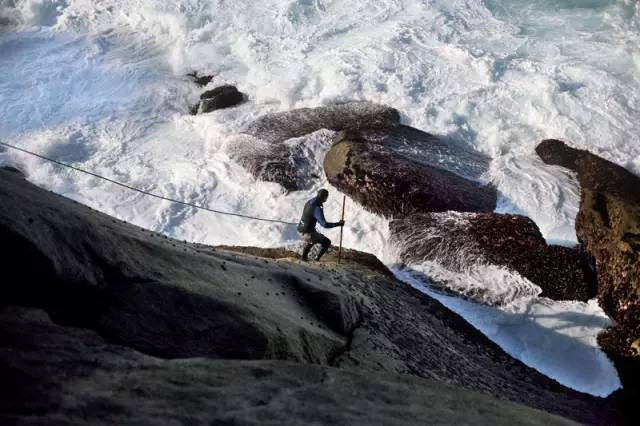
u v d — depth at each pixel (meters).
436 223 27.02
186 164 33.06
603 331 22.62
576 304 23.66
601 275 23.61
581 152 31.86
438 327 20.70
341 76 37.50
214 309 11.20
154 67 42.47
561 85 35.31
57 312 9.91
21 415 6.72
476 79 36.69
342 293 17.48
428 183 28.83
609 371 21.47
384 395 8.47
